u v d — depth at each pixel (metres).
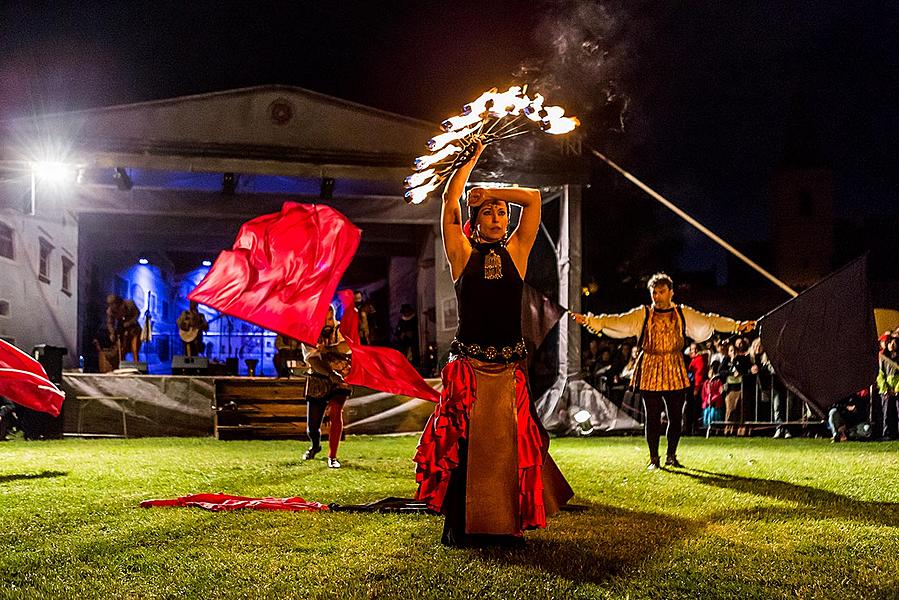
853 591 3.70
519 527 4.51
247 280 7.09
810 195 35.31
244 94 16.86
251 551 4.46
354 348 9.17
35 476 7.75
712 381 14.38
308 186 18.33
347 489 6.89
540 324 11.69
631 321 8.50
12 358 8.37
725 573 3.98
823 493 6.54
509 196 4.89
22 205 16.11
